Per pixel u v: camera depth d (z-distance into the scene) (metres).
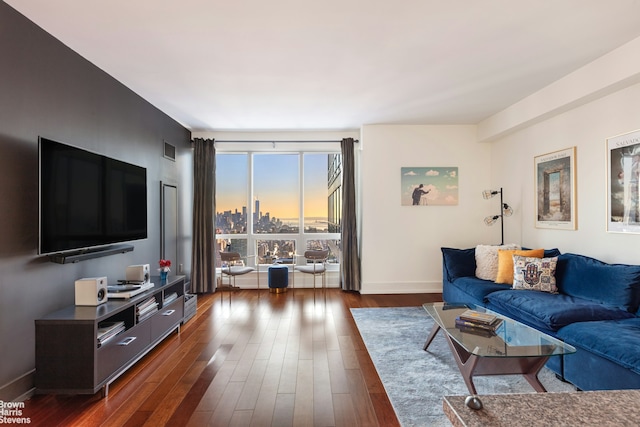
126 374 2.68
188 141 5.55
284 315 4.26
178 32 2.65
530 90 3.96
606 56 3.05
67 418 2.10
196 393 2.39
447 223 5.48
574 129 3.71
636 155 3.01
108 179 3.12
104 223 3.05
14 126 2.31
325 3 2.31
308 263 5.97
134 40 2.76
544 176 4.20
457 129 5.48
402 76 3.54
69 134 2.85
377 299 5.06
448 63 3.23
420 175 5.47
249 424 2.04
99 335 2.34
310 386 2.48
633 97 3.04
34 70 2.48
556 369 2.59
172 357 3.01
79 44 2.80
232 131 5.77
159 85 3.71
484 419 0.72
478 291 3.74
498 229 5.40
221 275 5.63
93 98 3.16
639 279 2.74
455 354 2.38
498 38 2.78
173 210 4.93
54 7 2.30
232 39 2.77
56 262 2.53
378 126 5.46
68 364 2.27
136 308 2.79
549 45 2.90
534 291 3.43
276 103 4.35
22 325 2.35
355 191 5.73
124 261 3.64
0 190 2.21
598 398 0.81
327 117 5.01
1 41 2.21
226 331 3.68
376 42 2.84
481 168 5.50
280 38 2.76
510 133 4.84
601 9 2.38
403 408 2.19
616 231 3.21
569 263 3.41
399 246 5.47
